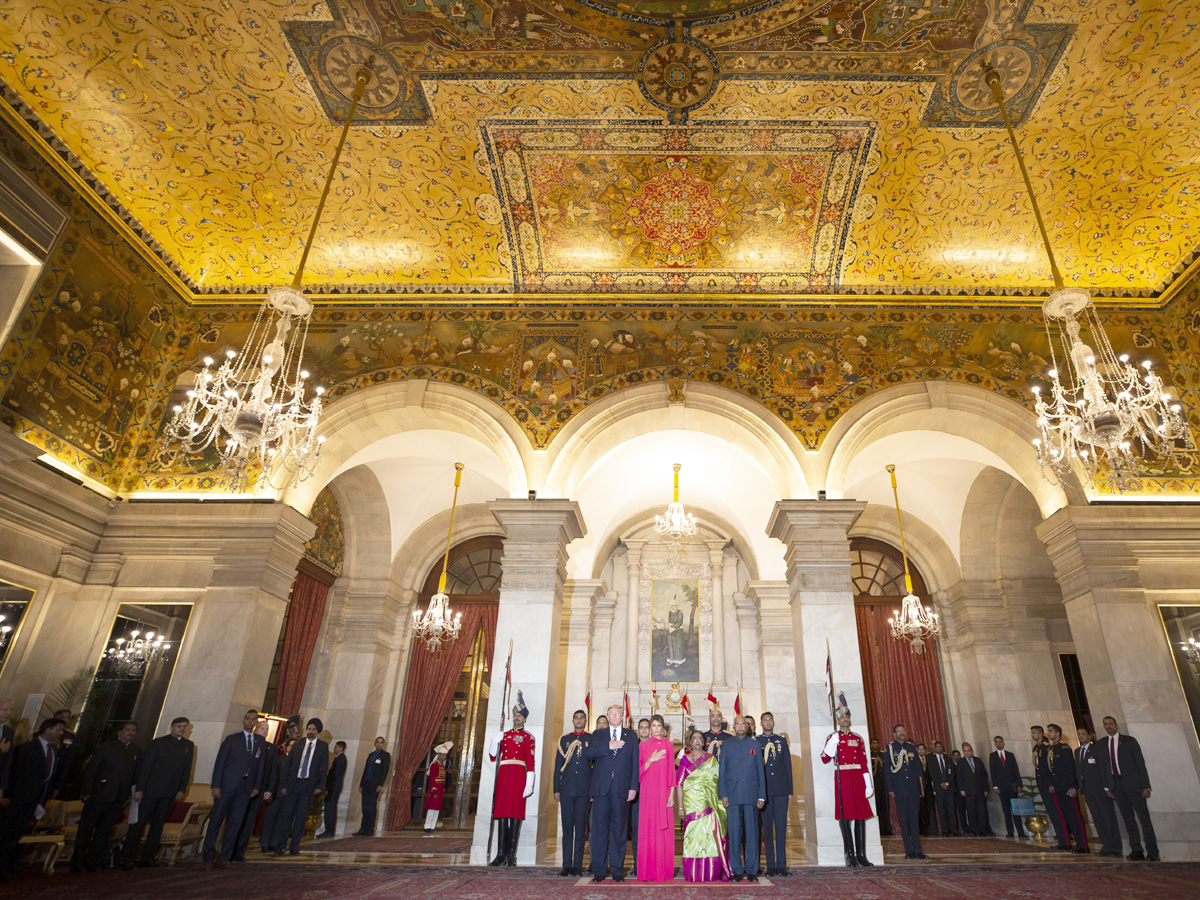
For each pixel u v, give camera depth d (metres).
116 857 6.49
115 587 8.51
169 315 9.91
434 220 9.70
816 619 8.27
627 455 12.45
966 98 8.09
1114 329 9.72
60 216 7.95
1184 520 8.45
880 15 7.26
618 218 9.67
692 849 6.29
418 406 9.71
